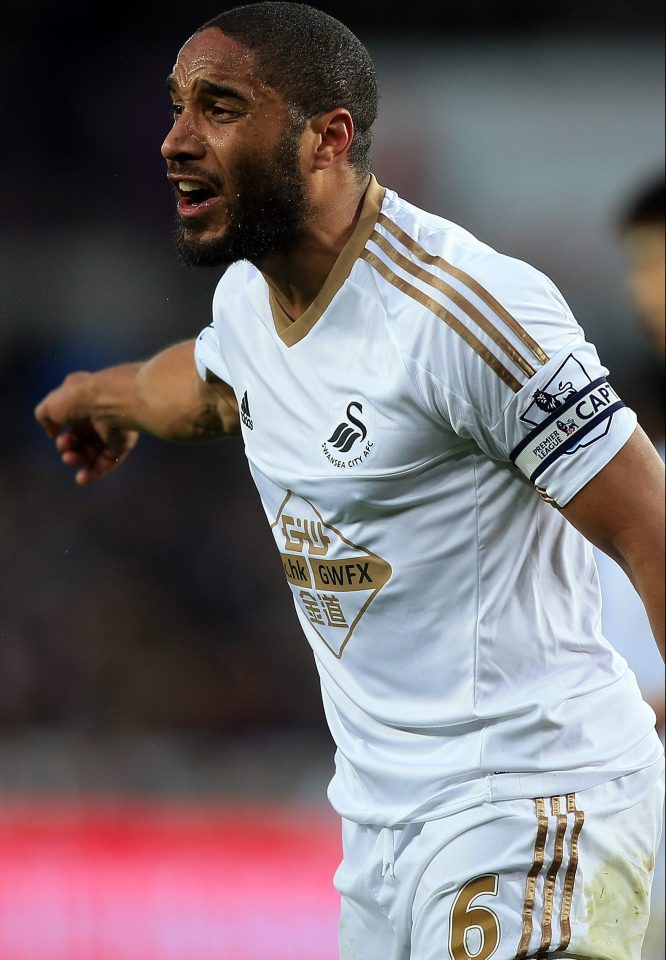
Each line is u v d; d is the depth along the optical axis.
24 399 37.41
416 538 7.98
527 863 8.00
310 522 8.37
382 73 39.28
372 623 8.31
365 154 8.20
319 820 20.25
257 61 7.76
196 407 10.77
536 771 8.06
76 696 33.34
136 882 16.78
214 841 17.27
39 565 35.72
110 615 35.00
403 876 8.48
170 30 37.94
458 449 7.82
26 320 37.75
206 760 28.84
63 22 37.25
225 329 8.91
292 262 8.09
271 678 34.16
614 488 7.38
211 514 36.97
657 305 10.10
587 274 38.09
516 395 7.38
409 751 8.43
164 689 33.56
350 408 7.90
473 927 8.09
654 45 39.41
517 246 38.44
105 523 36.62
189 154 7.86
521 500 8.00
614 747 8.22
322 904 16.56
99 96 37.72
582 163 38.72
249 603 35.78
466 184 38.69
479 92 39.03
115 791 25.39
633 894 8.32
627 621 12.80
